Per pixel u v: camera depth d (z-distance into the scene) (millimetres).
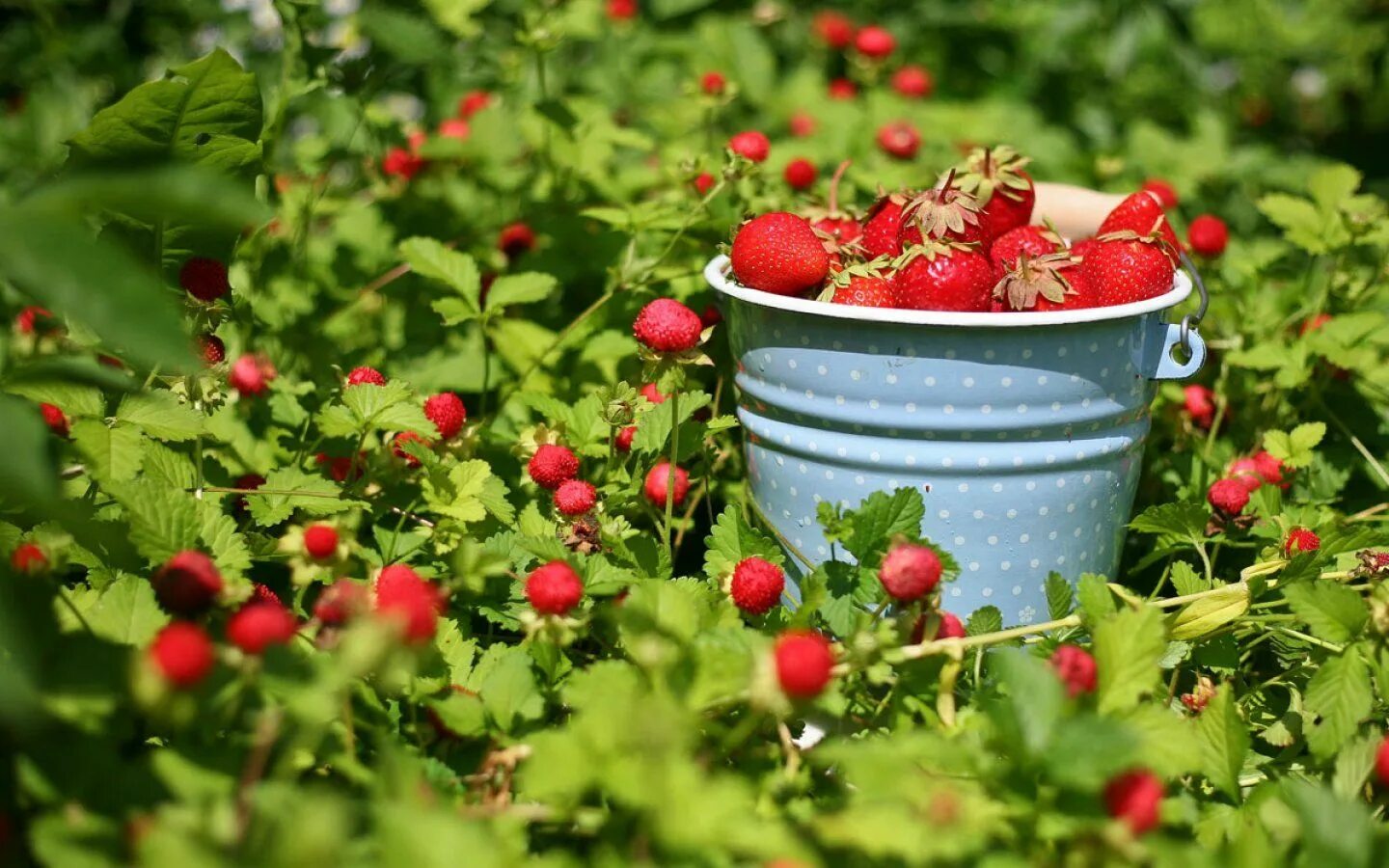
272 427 1895
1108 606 1361
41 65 3326
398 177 2541
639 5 3727
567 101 2531
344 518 1332
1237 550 1942
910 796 1009
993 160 1694
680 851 999
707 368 2059
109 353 1465
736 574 1373
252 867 857
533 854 1202
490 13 3102
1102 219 1855
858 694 1337
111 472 1351
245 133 1560
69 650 1087
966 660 1464
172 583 1109
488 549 1496
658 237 2303
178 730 1160
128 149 1521
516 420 2018
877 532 1369
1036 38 4121
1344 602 1301
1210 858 1045
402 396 1577
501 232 2459
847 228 1819
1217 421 2092
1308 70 4762
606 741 1027
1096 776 998
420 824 879
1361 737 1381
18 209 896
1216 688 1498
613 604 1426
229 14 3244
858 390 1459
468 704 1225
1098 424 1503
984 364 1411
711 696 1129
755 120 3297
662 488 1732
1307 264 2666
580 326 2117
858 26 4043
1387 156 4672
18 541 1335
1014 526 1503
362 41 2461
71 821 958
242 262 2164
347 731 1175
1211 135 3391
